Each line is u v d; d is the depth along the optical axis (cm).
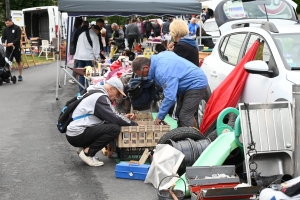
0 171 700
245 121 534
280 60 694
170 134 645
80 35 1391
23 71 2192
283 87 658
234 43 840
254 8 1180
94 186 627
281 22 1105
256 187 504
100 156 771
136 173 647
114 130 678
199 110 841
